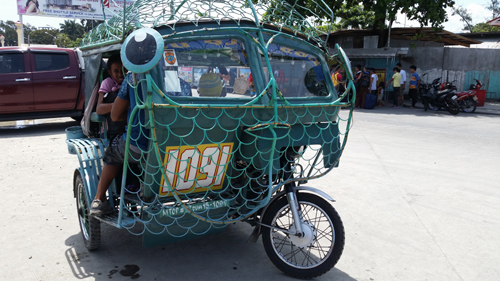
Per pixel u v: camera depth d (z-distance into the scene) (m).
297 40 3.39
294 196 3.20
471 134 9.64
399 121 11.77
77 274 3.28
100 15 23.66
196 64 2.85
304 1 14.24
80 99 9.76
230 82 2.97
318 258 3.61
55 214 4.58
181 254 3.66
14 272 3.30
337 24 23.45
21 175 6.03
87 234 3.76
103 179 3.25
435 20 15.45
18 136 9.12
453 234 4.17
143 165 2.93
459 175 6.19
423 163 6.88
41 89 9.27
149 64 2.35
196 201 3.07
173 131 2.67
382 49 16.91
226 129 2.88
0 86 8.89
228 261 3.53
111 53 3.80
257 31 3.08
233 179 3.29
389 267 3.50
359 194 5.34
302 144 3.15
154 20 2.90
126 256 3.60
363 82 15.13
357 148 7.98
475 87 16.50
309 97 3.35
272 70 3.20
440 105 14.23
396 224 4.41
